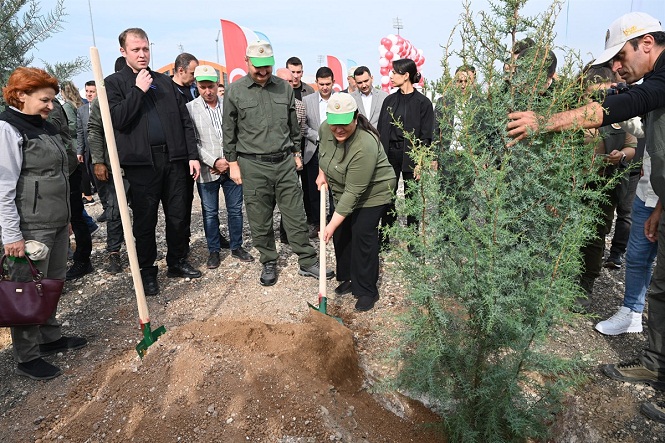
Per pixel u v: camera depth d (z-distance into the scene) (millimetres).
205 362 2643
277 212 7324
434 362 2350
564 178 2150
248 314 3820
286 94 4109
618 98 2070
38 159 2844
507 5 2100
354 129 3266
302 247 4453
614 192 3643
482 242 2082
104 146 4465
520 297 2088
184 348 2748
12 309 2711
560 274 2057
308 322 3189
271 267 4395
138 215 4051
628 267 3303
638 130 3141
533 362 2205
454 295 2242
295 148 4426
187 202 4512
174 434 2369
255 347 2773
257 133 3957
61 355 3273
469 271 2123
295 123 4289
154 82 4035
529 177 2100
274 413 2416
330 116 3053
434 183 2170
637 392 2744
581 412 2611
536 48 2088
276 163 4070
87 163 6117
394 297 4016
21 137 2766
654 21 2439
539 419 2529
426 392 2547
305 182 5855
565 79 2088
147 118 3920
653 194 3021
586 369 2949
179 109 4199
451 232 2172
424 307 2316
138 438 2383
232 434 2346
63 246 3199
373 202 3570
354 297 4074
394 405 2809
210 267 4832
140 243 4109
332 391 2617
